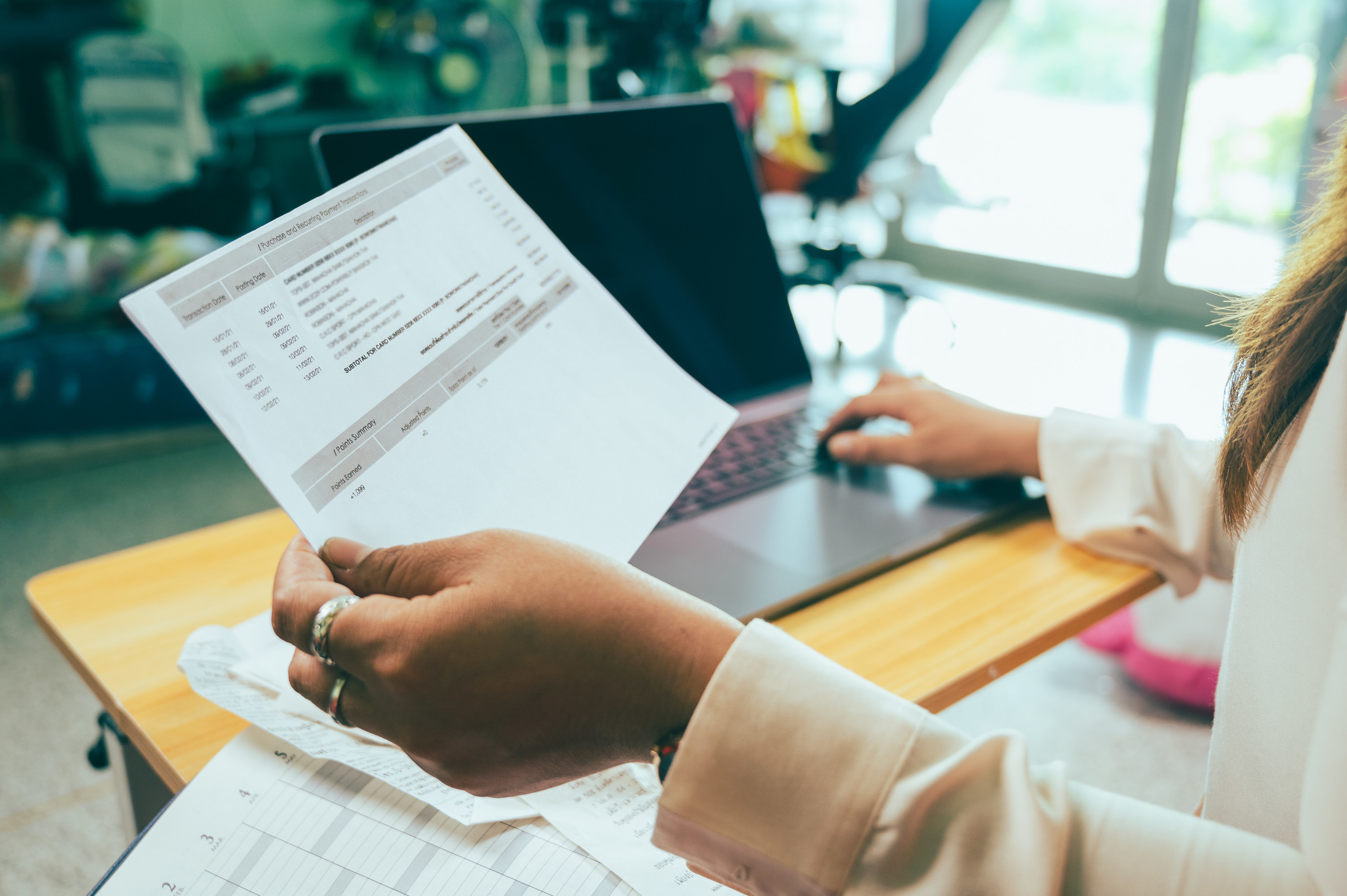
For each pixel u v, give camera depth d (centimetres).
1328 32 298
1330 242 33
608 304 48
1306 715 33
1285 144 317
